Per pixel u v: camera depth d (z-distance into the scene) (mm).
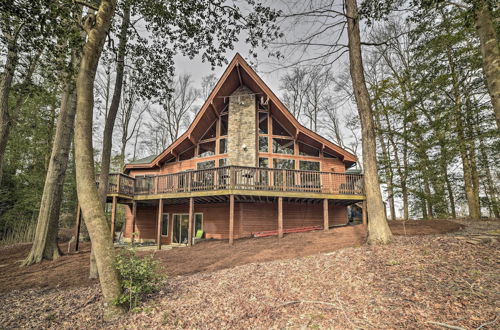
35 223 16422
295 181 11578
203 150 14578
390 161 14648
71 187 20375
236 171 10836
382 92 14742
